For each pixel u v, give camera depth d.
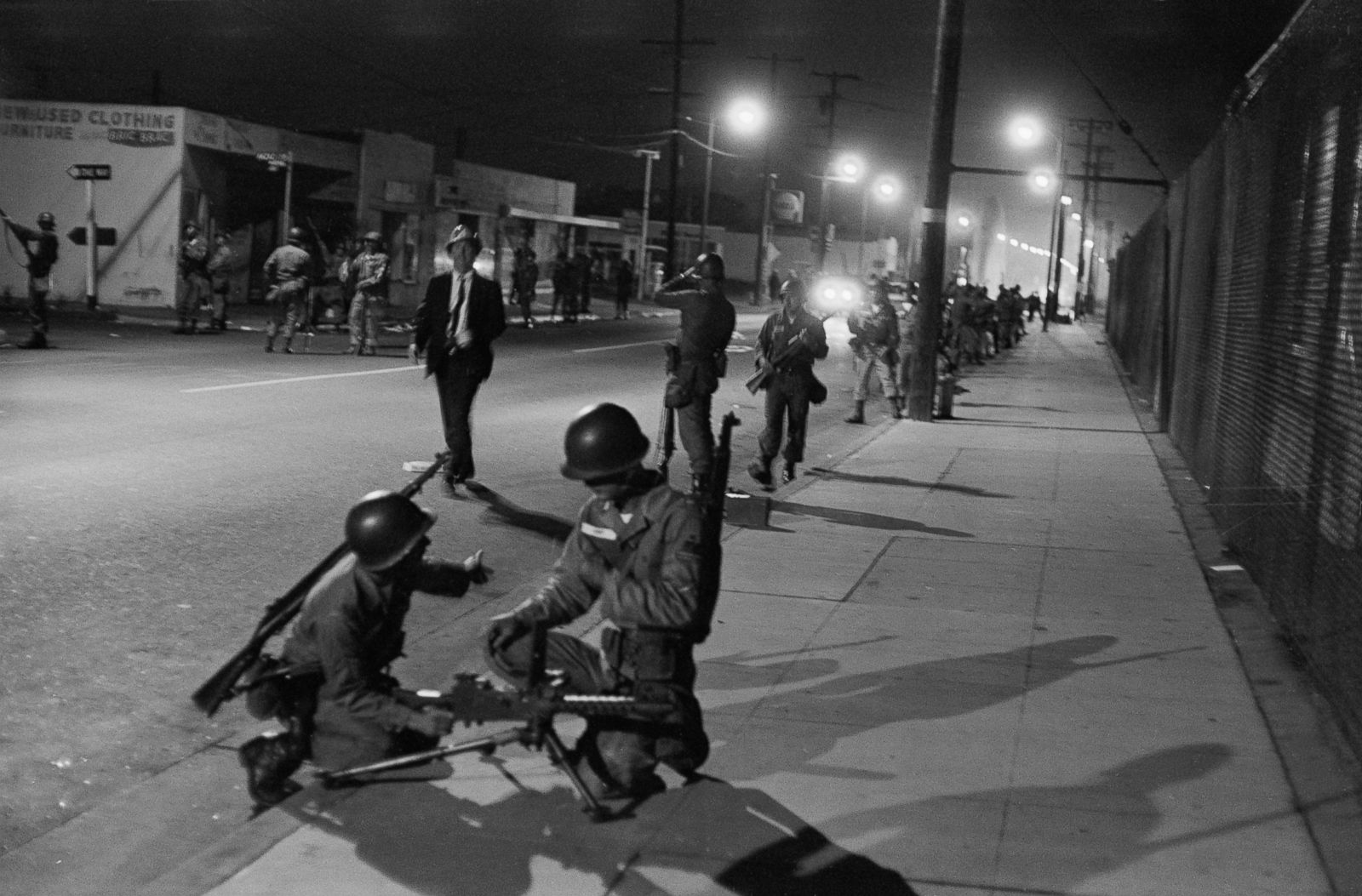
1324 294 7.52
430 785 5.47
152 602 8.27
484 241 50.00
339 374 21.70
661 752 5.25
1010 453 16.72
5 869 5.09
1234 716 6.43
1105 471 15.13
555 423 17.58
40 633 7.57
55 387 17.88
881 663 7.27
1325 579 6.81
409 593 5.42
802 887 4.66
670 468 15.21
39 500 10.80
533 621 5.22
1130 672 7.15
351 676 5.24
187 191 33.56
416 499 11.93
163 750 6.21
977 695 6.73
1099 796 5.44
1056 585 9.27
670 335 38.75
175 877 4.75
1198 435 14.43
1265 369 9.56
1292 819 5.20
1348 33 7.25
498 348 30.39
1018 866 4.80
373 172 40.81
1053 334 60.97
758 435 18.70
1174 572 9.74
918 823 5.16
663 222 76.19
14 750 6.10
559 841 5.00
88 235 32.16
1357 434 6.35
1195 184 16.70
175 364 21.72
